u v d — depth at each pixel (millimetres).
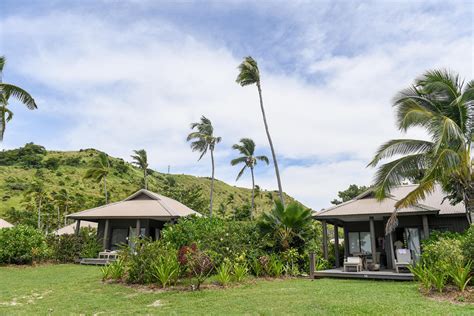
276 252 15664
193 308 8562
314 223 18594
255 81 27516
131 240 14008
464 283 9445
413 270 11062
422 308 7840
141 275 12125
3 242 19719
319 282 12891
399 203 13703
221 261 13430
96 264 20641
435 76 12711
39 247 20562
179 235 14711
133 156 47562
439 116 12172
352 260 15461
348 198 34125
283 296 9773
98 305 9188
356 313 7559
